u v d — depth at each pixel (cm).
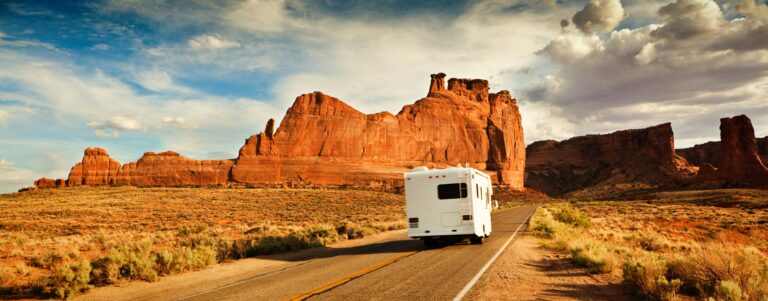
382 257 1473
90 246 2147
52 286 1084
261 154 13625
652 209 5984
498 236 2231
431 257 1421
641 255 1215
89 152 13675
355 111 14812
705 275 776
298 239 2034
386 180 13962
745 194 9194
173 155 13800
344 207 7550
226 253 1639
